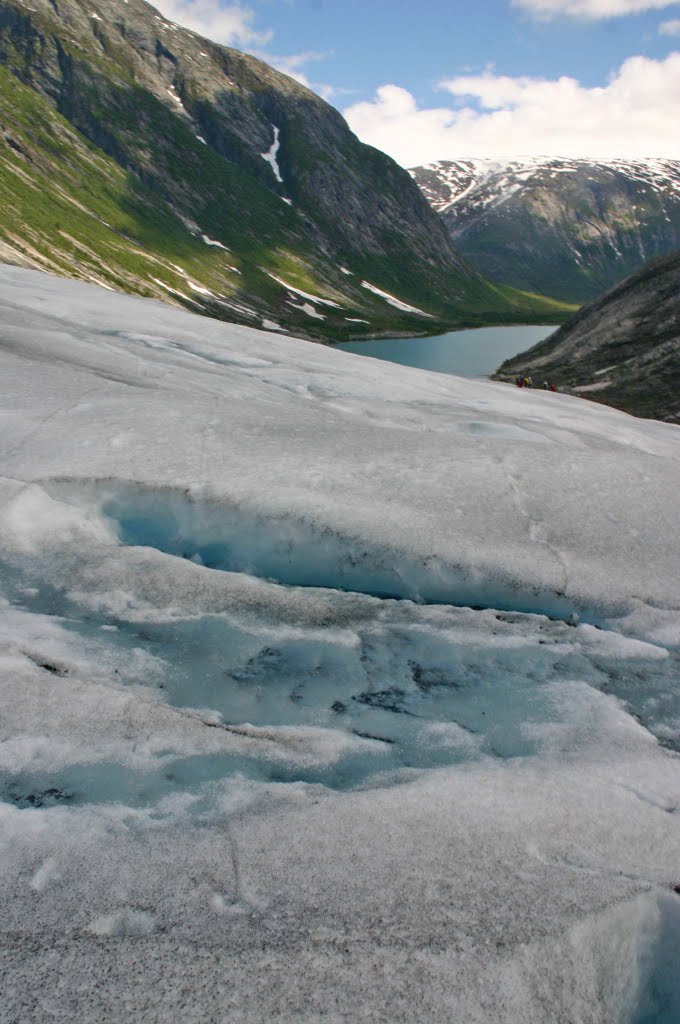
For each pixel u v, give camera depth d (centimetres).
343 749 471
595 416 1320
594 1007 324
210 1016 297
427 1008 304
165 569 655
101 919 337
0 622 555
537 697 535
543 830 398
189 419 893
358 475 800
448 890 356
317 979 312
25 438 803
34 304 1514
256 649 568
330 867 368
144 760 444
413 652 584
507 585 672
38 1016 293
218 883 358
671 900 361
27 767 430
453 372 7050
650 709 529
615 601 657
